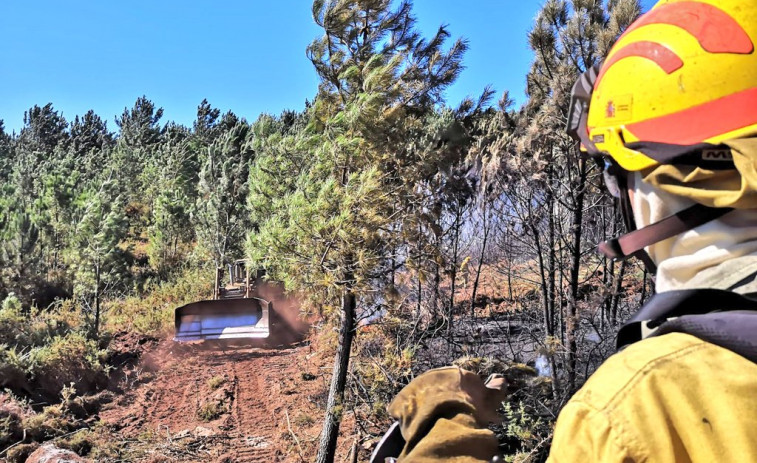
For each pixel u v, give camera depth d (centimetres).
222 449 1048
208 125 6494
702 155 78
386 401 789
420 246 794
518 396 533
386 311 811
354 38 776
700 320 73
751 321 70
